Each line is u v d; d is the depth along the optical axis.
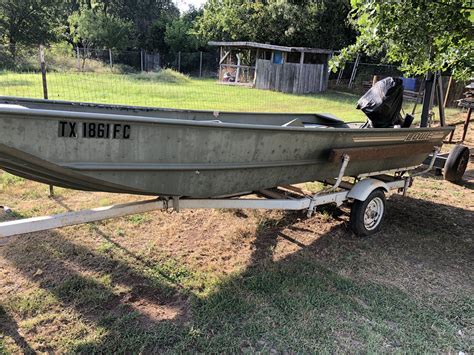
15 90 11.58
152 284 3.42
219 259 3.92
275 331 2.92
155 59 33.34
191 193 3.31
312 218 5.05
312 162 3.94
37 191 5.23
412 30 4.28
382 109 4.86
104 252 3.87
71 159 2.59
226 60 27.70
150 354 2.66
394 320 3.13
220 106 13.69
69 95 11.85
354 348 2.80
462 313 3.29
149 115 4.19
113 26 33.44
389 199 6.03
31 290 3.22
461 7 4.11
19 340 2.72
